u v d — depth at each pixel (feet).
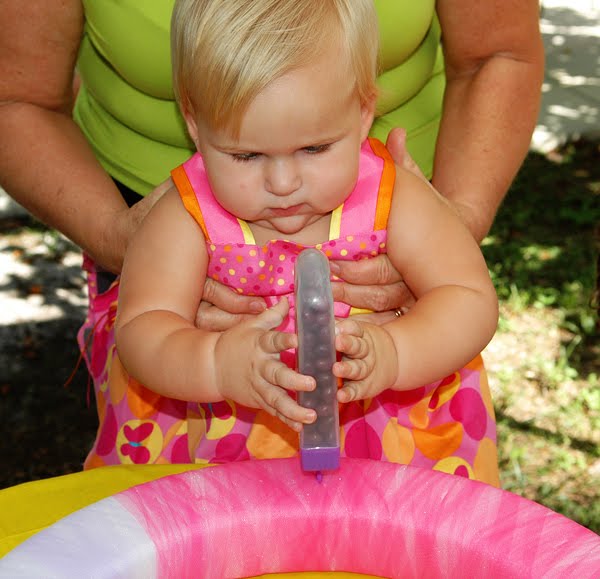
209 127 3.80
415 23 4.91
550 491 9.94
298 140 3.70
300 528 3.37
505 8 5.30
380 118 5.28
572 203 15.96
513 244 14.71
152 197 4.84
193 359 3.86
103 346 5.33
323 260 3.10
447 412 4.69
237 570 3.38
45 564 3.01
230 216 4.27
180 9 3.86
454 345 4.03
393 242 4.29
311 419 3.15
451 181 5.29
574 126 18.49
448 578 3.29
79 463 11.03
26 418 11.75
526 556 3.12
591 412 11.33
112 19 4.87
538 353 12.37
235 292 4.39
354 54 3.77
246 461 3.63
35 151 5.39
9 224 16.02
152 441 4.84
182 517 3.30
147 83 5.02
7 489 3.76
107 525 3.21
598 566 3.03
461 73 5.65
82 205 5.21
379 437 4.50
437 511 3.34
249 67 3.58
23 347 13.02
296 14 3.65
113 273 5.53
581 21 24.43
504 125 5.41
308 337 3.09
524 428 11.00
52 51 5.29
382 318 4.51
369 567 3.43
